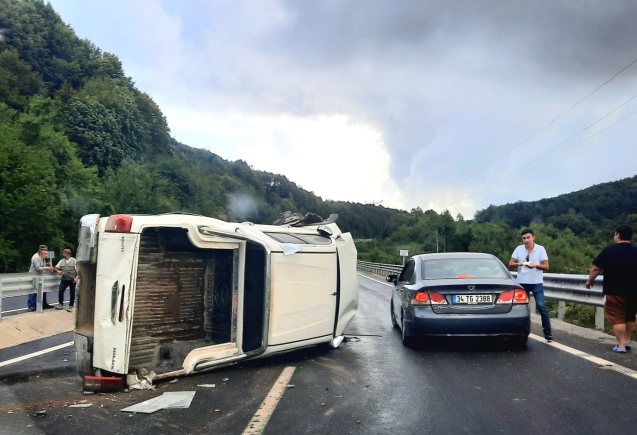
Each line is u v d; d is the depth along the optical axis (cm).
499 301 777
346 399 555
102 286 600
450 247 6438
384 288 2425
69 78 8719
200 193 7662
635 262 745
